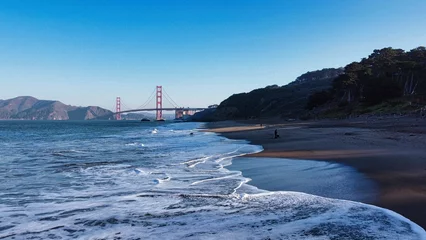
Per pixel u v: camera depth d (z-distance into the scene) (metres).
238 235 4.84
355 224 5.14
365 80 64.44
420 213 5.57
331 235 4.72
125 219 5.80
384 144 16.31
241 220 5.54
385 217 5.43
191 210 6.26
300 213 5.83
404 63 61.03
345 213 5.72
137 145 23.16
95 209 6.50
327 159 12.60
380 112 48.88
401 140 17.25
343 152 14.33
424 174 8.58
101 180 9.65
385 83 55.75
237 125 70.19
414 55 71.50
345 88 72.81
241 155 15.37
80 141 28.58
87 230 5.30
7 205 6.88
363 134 22.94
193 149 19.39
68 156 16.17
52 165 12.86
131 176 10.27
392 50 79.06
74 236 5.06
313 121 59.16
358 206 6.11
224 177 9.84
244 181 9.12
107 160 14.42
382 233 4.74
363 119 44.47
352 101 67.94
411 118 36.09
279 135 28.02
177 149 19.55
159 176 10.18
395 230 4.85
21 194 7.91
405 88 60.09
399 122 32.62
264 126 53.56
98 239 4.91
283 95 137.00
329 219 5.43
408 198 6.47
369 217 5.46
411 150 13.52
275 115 112.56
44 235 5.12
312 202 6.55
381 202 6.31
